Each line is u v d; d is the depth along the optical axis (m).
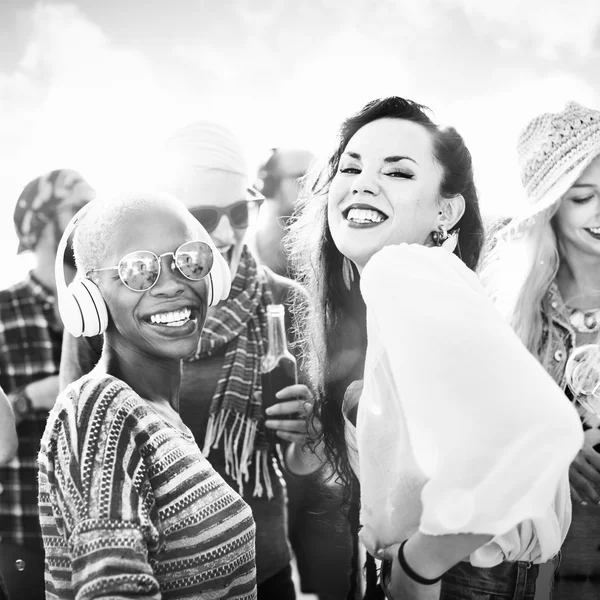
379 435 1.05
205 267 1.02
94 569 0.80
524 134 1.68
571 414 0.83
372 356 1.05
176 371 1.08
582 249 1.63
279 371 1.79
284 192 2.12
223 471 1.94
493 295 1.72
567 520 1.12
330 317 1.60
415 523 1.02
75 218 1.05
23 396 1.99
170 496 0.92
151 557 0.89
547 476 0.82
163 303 0.99
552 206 1.63
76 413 0.91
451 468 0.85
